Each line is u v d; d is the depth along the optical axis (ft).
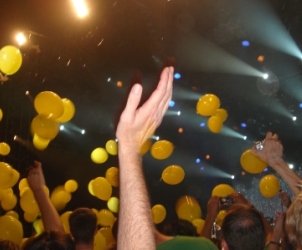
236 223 7.52
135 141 4.11
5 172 13.84
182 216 16.43
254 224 7.52
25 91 29.63
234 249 7.47
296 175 6.90
